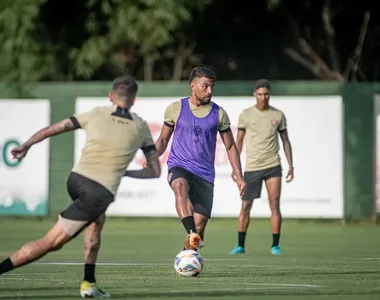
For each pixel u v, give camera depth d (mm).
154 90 50938
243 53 74125
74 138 52219
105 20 68062
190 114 25422
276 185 34531
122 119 19359
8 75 63969
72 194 19328
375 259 32188
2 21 64375
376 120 50250
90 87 52062
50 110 52469
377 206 50438
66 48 68000
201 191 25422
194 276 25031
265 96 34062
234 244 40406
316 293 21094
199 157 25344
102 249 38094
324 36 73812
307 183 49781
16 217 53375
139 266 29062
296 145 49906
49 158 52562
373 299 20062
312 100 50000
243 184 25609
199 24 72938
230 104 50062
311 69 71875
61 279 24531
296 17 73188
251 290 21641
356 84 50125
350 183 50375
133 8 64625
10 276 25531
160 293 20984
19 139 52625
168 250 37625
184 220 24375
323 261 31188
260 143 34219
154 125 50812
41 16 66812
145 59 69625
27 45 64812
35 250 19266
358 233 46219
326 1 71375
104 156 19125
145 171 19891
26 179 52625
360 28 72938
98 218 19688
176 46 71375
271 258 32750
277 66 74000
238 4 73125
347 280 24234
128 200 51062
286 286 22594
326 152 49812
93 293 19891
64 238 19188
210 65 74062
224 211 50000
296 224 50938
